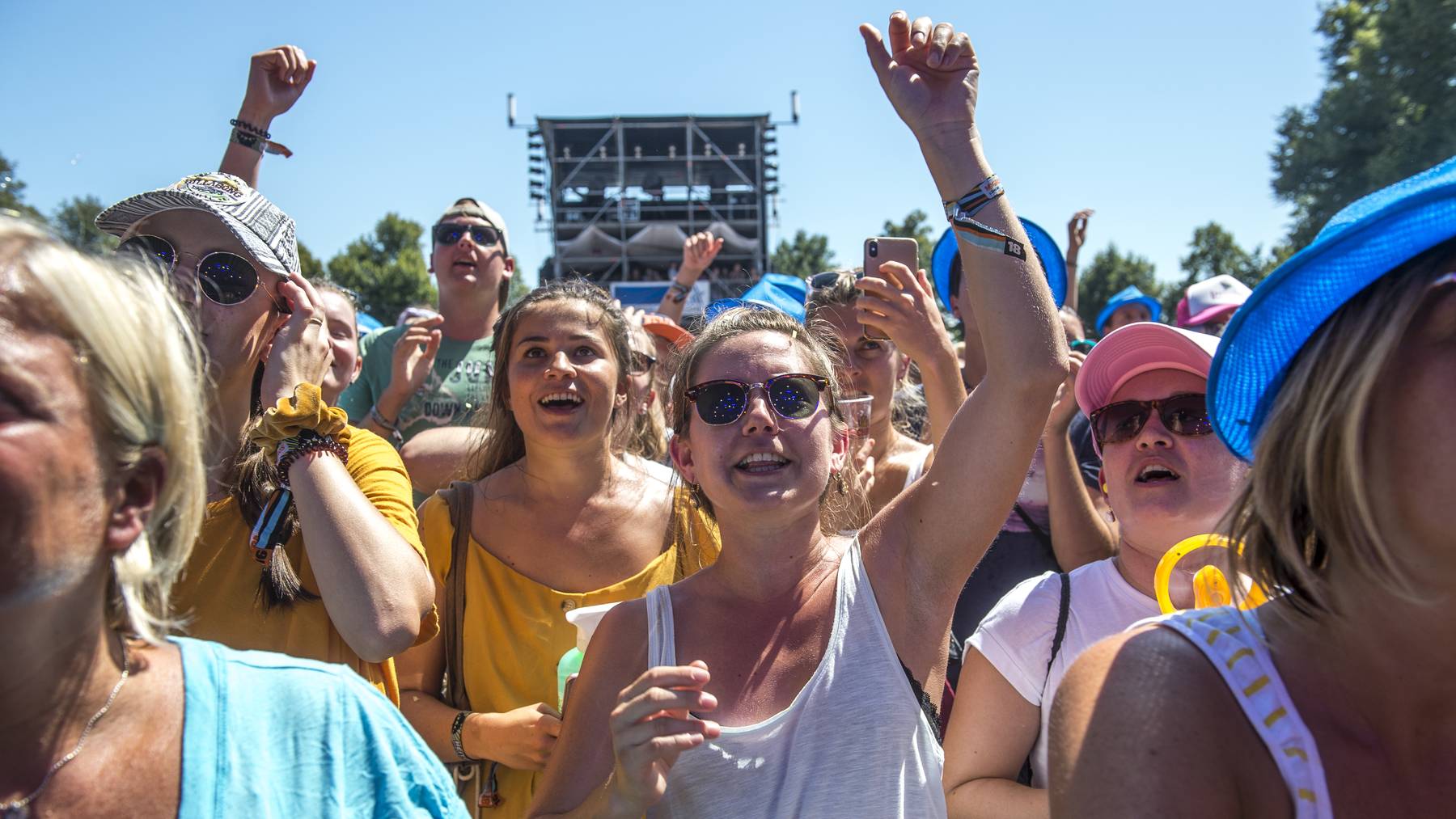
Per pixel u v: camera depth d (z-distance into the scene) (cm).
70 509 99
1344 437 95
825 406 201
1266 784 99
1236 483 206
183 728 113
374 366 465
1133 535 210
